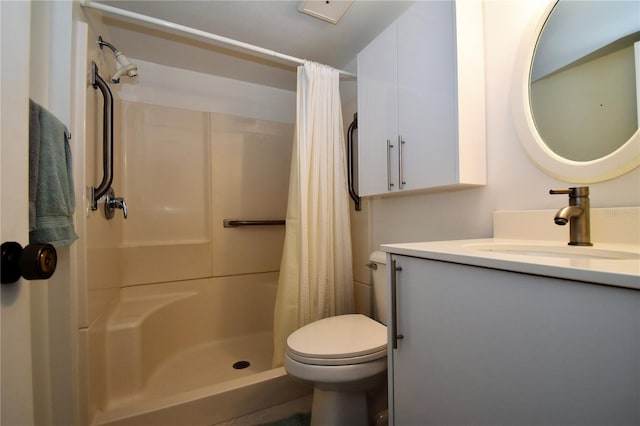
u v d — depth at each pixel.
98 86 1.25
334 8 1.34
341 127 1.63
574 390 0.45
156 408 1.12
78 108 1.06
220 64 1.93
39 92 0.89
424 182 1.15
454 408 0.64
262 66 1.96
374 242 1.75
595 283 0.43
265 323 2.14
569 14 0.90
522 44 1.00
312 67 1.55
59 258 0.96
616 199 0.79
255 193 2.20
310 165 1.54
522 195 1.01
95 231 1.23
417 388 0.75
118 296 1.69
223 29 1.53
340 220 1.61
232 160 2.12
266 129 2.25
